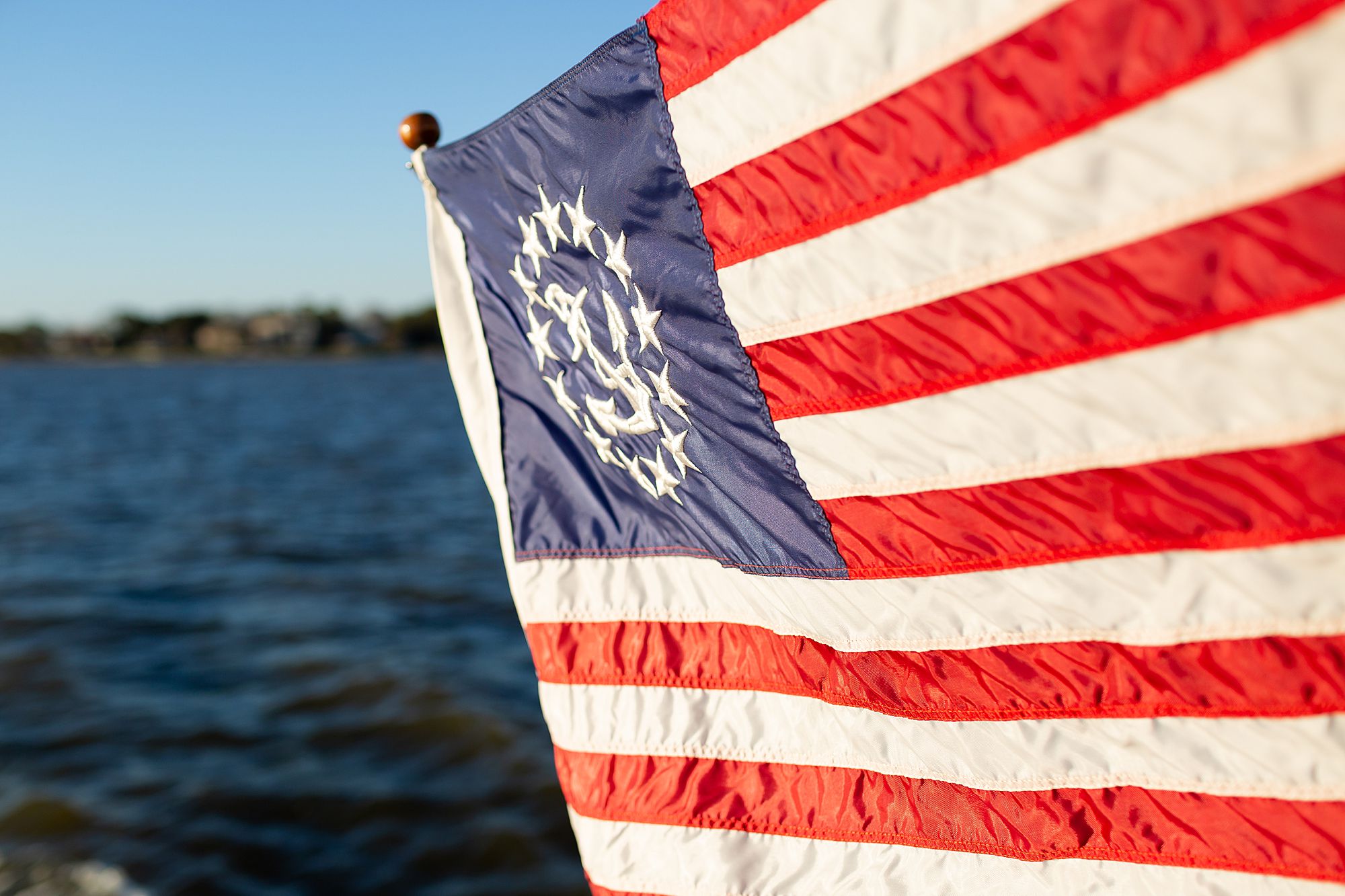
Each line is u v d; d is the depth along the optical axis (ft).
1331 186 4.78
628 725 9.68
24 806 31.86
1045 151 5.65
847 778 8.39
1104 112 5.36
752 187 7.26
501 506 10.83
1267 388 5.35
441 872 28.84
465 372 11.07
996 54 5.72
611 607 10.01
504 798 32.76
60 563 68.28
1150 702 6.57
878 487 7.32
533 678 43.93
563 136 8.77
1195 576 6.09
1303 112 4.75
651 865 9.25
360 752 36.29
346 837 30.50
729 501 8.59
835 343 7.11
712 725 9.29
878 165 6.43
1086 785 7.03
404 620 53.47
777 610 8.61
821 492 7.74
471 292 10.73
